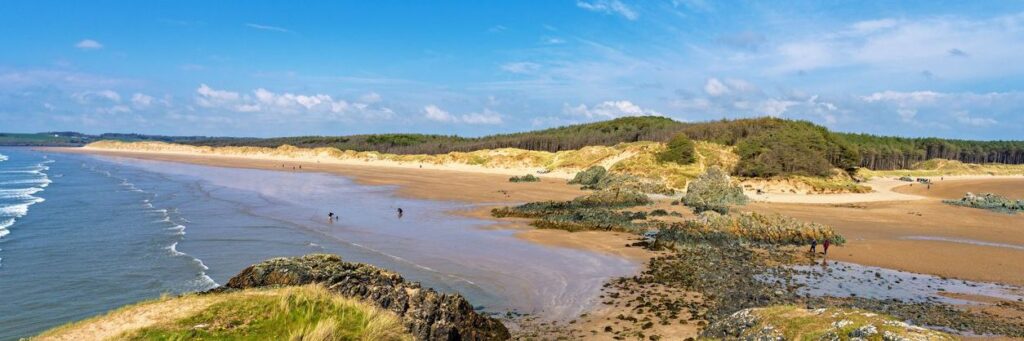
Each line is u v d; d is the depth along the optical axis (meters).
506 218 46.38
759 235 36.06
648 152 89.62
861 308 21.73
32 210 48.31
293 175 99.50
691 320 19.95
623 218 44.69
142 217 44.22
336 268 18.27
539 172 102.62
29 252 31.02
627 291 24.02
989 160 184.75
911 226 44.44
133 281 25.30
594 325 19.61
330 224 41.84
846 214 51.06
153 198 58.22
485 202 58.78
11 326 19.61
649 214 47.94
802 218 47.81
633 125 167.12
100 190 67.25
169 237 35.69
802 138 94.75
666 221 44.16
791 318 15.86
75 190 67.31
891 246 35.34
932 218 49.50
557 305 22.12
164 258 29.75
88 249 31.92
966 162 175.62
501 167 115.94
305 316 14.33
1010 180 124.00
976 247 35.50
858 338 13.41
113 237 35.59
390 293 17.08
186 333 13.04
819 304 22.28
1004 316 21.05
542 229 40.50
